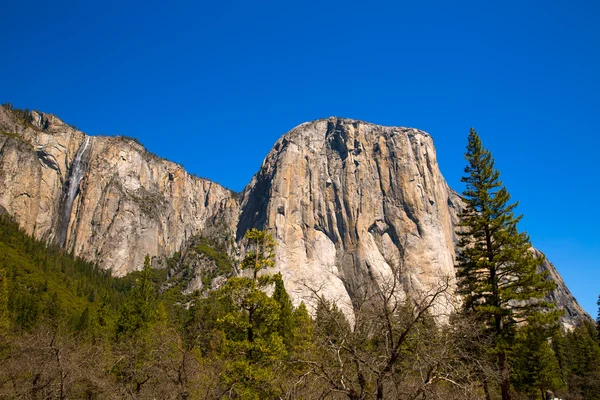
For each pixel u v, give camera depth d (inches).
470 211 1288.1
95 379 935.7
